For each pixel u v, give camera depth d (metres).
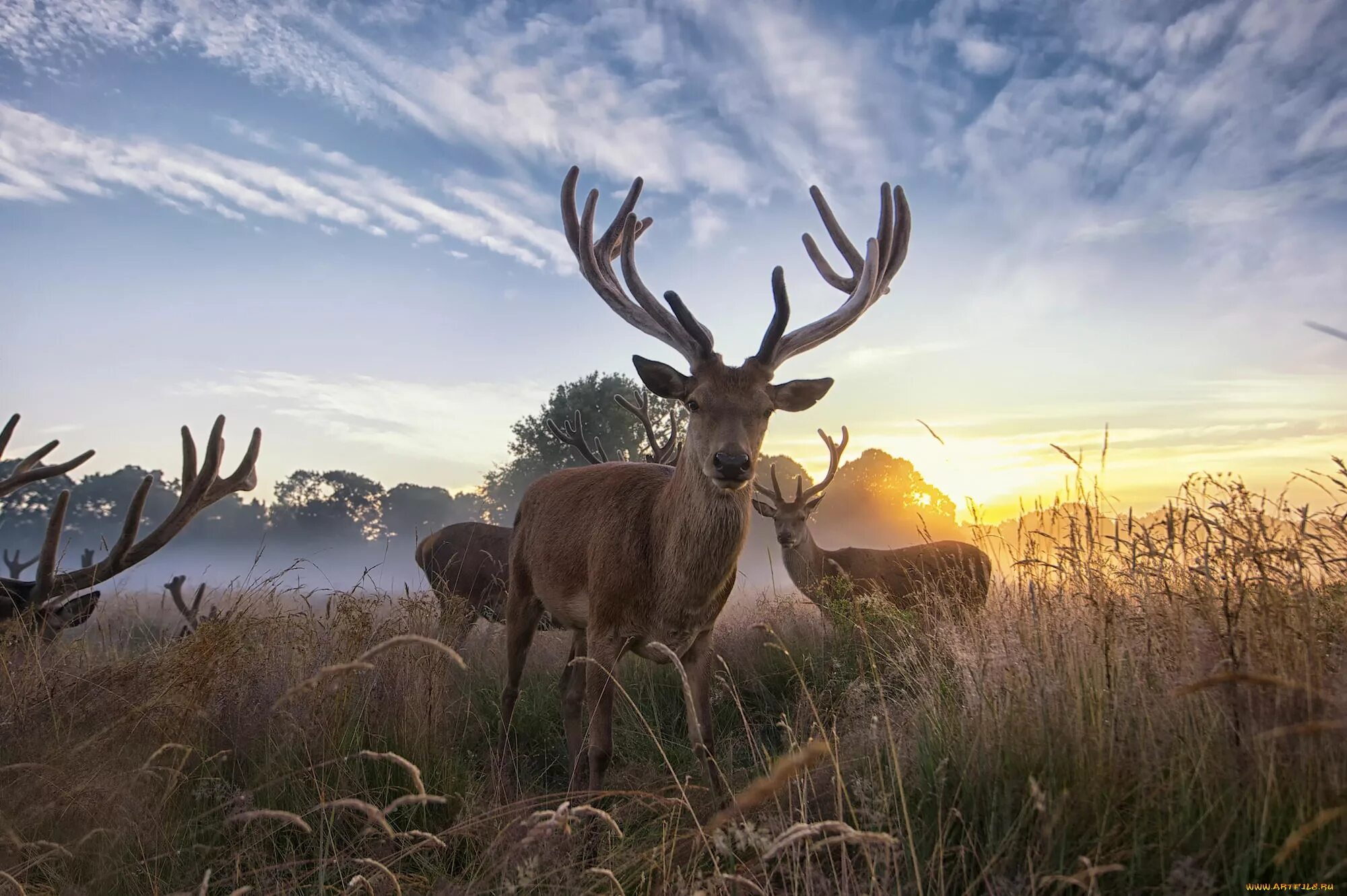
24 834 1.26
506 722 2.19
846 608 2.64
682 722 2.32
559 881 1.17
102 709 1.54
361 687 1.79
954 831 1.12
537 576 2.18
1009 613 1.59
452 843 1.36
